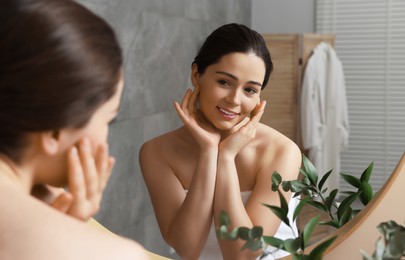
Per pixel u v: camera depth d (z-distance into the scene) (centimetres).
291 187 76
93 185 42
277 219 97
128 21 198
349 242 59
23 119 37
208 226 94
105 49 38
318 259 45
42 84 36
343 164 402
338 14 394
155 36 223
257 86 90
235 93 89
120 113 193
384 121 396
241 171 104
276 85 346
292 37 341
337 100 352
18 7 36
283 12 398
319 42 351
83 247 34
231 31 89
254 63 88
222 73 88
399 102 393
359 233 59
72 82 36
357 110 402
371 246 58
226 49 88
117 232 188
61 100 36
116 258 34
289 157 103
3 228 34
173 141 109
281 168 102
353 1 391
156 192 106
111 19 184
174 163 106
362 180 75
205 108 92
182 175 106
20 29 36
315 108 343
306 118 340
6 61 36
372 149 399
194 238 93
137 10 205
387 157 397
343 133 357
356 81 400
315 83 343
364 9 391
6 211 35
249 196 103
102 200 177
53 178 42
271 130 108
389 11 387
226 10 325
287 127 348
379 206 60
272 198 99
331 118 349
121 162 194
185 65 260
